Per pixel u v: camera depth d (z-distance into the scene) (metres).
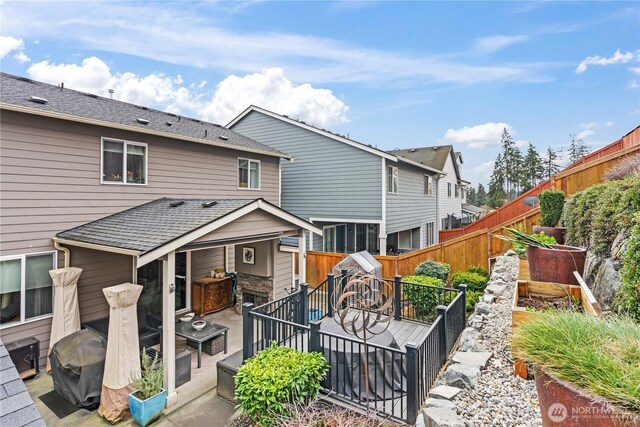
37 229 6.47
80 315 6.98
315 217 14.05
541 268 4.47
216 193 10.53
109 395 4.79
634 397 1.52
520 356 2.05
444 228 22.66
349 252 15.84
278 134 15.04
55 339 6.17
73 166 7.04
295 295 6.27
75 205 7.07
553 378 1.81
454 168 25.88
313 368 4.19
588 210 5.46
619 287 3.63
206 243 5.96
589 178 8.35
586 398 1.64
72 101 8.18
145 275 8.04
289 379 3.99
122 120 8.13
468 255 10.30
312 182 14.12
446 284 9.73
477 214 34.06
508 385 3.21
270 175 12.77
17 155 6.22
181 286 9.06
